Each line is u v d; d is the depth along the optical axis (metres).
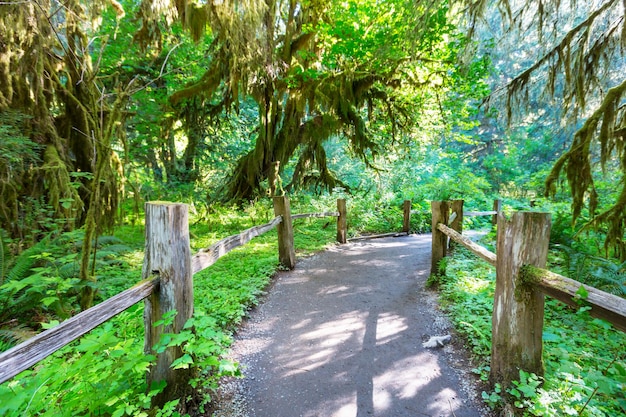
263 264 5.41
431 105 10.41
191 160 13.38
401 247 7.43
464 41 7.35
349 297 4.20
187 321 1.95
